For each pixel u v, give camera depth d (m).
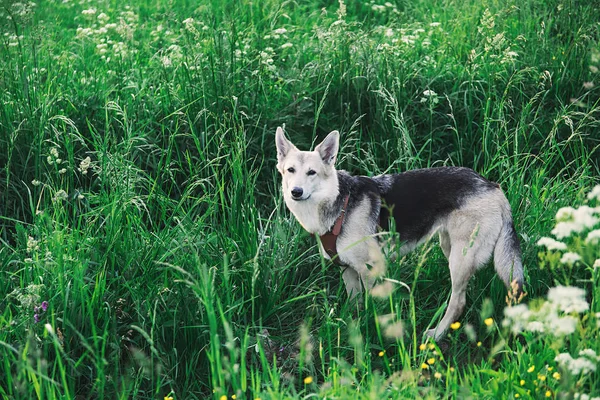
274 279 4.82
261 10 8.59
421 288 5.05
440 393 3.87
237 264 4.87
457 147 6.36
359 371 4.08
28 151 5.73
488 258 4.60
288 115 6.33
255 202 5.78
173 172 6.00
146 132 6.12
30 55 7.18
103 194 5.06
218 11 8.65
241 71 6.52
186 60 6.48
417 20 9.03
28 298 3.95
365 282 4.74
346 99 6.55
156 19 9.52
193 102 5.99
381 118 6.25
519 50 7.29
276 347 4.58
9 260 4.71
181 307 4.38
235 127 6.00
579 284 4.77
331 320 4.32
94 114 6.19
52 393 3.54
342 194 4.70
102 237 4.74
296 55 7.15
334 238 4.73
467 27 8.15
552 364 3.59
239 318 4.45
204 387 4.28
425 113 6.41
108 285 4.46
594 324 3.50
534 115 6.55
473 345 4.59
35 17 8.74
